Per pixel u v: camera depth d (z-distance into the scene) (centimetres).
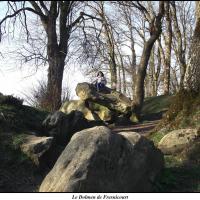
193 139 1210
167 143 1234
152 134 1418
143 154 880
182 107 1395
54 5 2972
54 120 1253
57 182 808
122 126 2366
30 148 1080
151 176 901
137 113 2539
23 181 1022
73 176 795
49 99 2395
